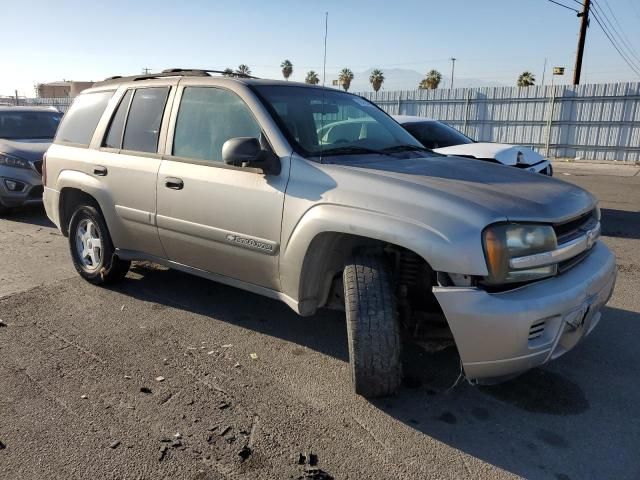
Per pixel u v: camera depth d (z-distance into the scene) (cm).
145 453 264
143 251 451
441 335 314
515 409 310
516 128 2217
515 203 288
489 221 270
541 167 814
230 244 369
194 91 406
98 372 344
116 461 258
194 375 342
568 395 325
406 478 250
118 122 459
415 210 285
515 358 273
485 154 744
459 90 2314
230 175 365
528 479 251
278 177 341
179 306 462
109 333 405
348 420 295
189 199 388
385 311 295
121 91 467
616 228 802
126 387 326
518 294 272
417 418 299
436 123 902
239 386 329
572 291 283
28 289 502
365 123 421
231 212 363
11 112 964
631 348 387
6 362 356
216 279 403
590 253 332
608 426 294
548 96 2106
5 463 255
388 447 272
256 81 393
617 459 266
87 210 489
